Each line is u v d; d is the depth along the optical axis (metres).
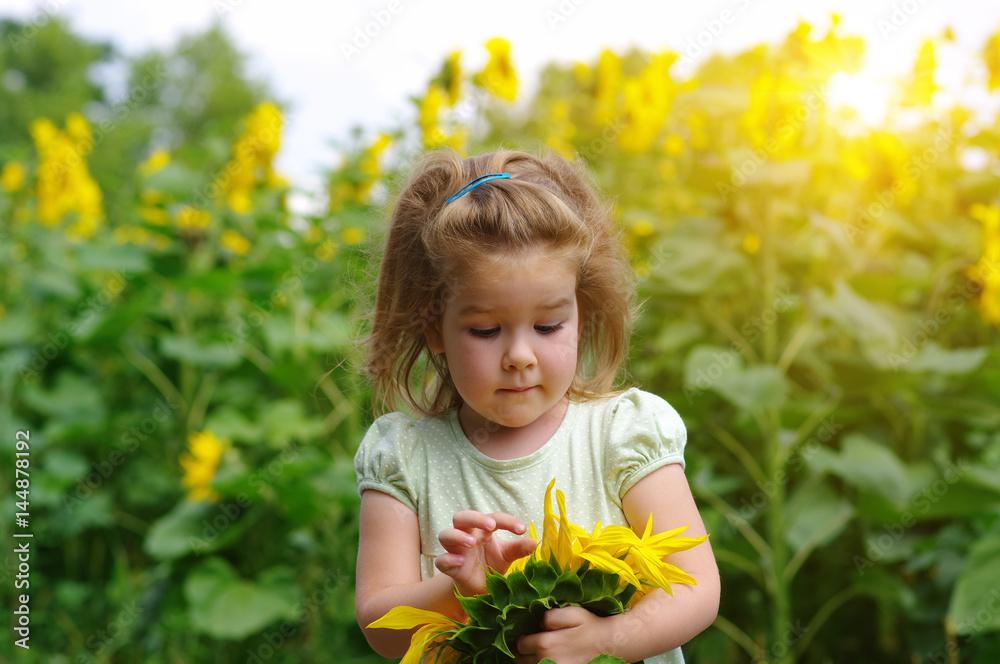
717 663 2.58
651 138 3.35
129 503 3.67
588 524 1.09
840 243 2.38
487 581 0.93
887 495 2.27
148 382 4.02
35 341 4.07
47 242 4.20
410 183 1.20
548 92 4.34
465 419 1.18
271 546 2.99
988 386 2.49
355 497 2.71
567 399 1.19
